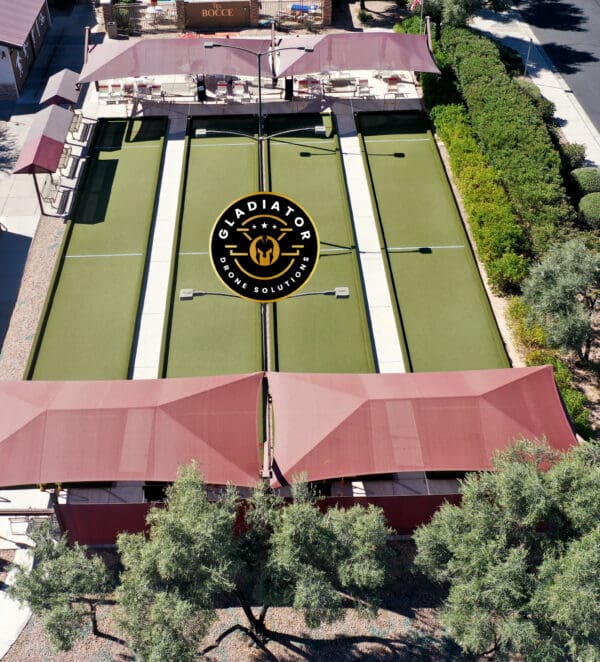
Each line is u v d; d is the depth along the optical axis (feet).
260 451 72.02
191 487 56.85
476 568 53.98
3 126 121.90
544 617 51.57
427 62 118.62
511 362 83.97
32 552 60.18
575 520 54.44
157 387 71.97
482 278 94.02
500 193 99.91
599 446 59.67
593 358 86.17
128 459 66.18
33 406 69.31
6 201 106.42
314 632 63.57
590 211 101.65
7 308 91.50
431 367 82.43
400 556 68.54
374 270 93.20
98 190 105.70
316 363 82.48
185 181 105.91
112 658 61.62
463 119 114.01
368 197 104.01
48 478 65.10
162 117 118.93
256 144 113.39
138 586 53.42
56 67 136.56
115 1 150.30
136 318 87.15
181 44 119.34
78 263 94.58
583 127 122.93
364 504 67.10
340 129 116.88
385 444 67.05
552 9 157.38
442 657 61.93
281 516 57.11
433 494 70.85
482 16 154.81
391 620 64.28
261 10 151.94
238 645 62.69
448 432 67.87
